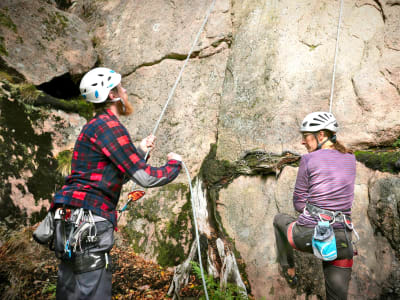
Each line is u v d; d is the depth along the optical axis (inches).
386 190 98.6
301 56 131.8
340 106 118.3
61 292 73.9
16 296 114.0
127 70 194.1
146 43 190.2
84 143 74.7
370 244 101.7
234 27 159.2
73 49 193.5
